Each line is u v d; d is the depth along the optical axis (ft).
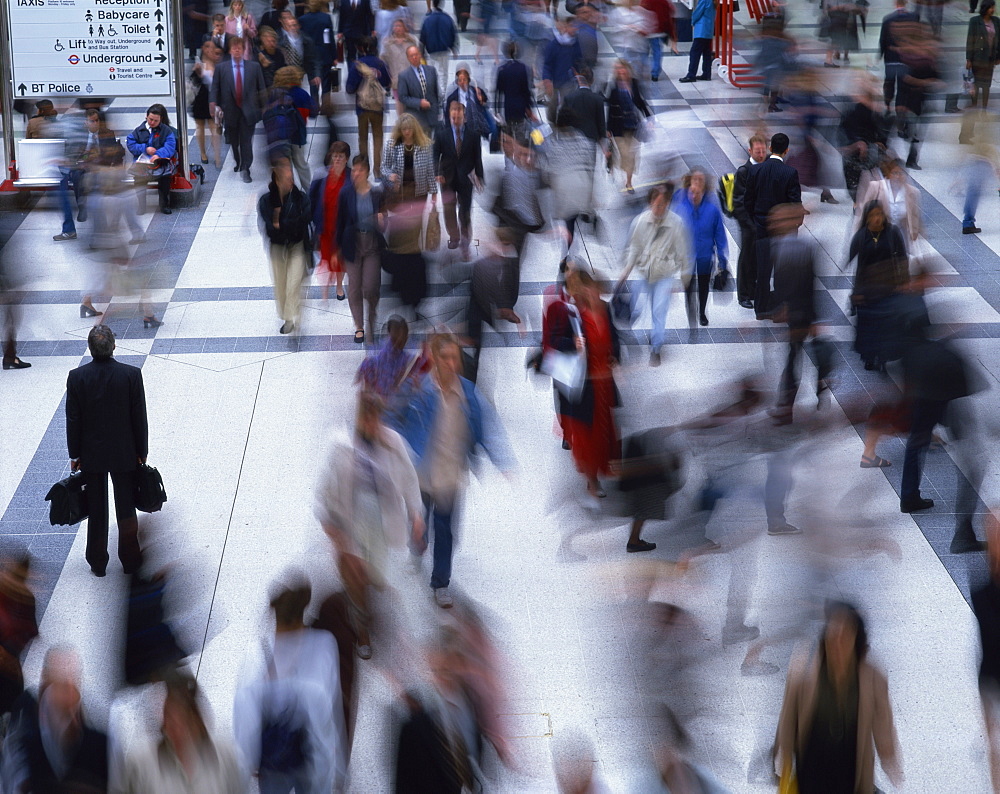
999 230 47.75
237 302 41.93
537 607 26.58
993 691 21.90
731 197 42.42
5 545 28.68
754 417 34.04
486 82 65.77
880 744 19.60
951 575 27.55
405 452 26.09
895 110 58.13
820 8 76.18
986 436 33.12
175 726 18.60
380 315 39.75
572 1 74.64
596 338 29.27
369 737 22.57
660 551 28.32
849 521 29.45
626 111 52.47
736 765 22.13
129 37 49.37
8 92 49.75
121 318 40.63
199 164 55.93
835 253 45.39
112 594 26.91
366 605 25.81
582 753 22.41
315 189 40.01
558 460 32.30
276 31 58.08
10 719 19.45
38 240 46.88
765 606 26.43
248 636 25.57
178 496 30.71
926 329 30.99
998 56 57.00
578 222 47.50
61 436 33.68
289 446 33.01
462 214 44.73
